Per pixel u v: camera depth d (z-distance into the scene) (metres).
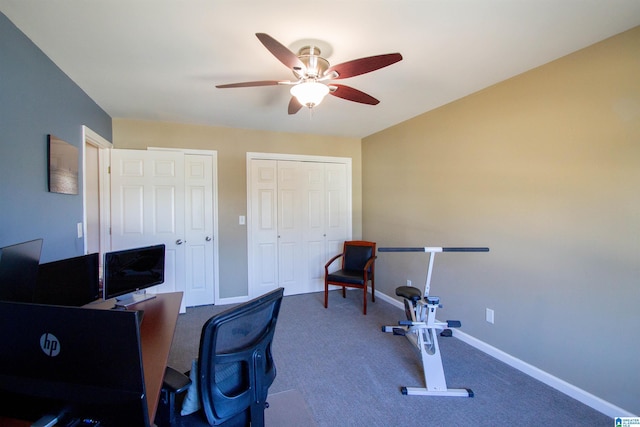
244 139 3.99
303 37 1.81
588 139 1.94
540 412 1.89
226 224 3.93
